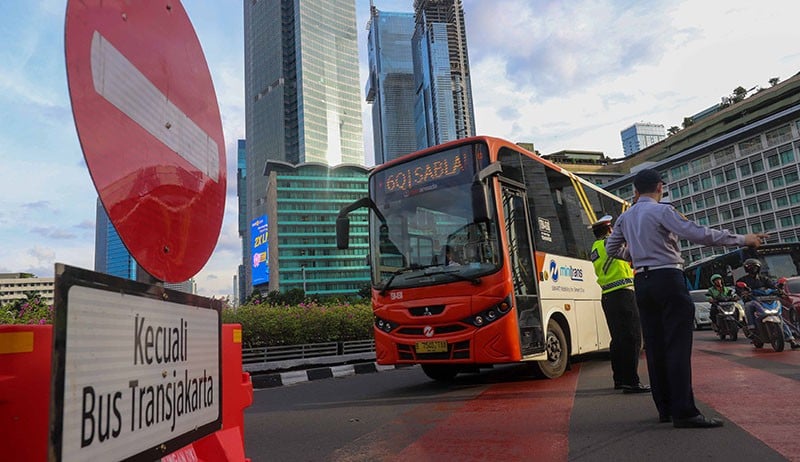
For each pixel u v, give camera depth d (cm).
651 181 426
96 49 121
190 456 169
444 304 654
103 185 120
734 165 7800
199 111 175
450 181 704
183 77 166
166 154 151
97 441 115
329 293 12206
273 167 12506
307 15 16775
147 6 147
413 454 357
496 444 367
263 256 13950
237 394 218
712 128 9606
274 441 434
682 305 383
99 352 117
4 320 737
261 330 1126
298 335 1181
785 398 464
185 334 164
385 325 707
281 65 16475
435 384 771
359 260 12612
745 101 8981
